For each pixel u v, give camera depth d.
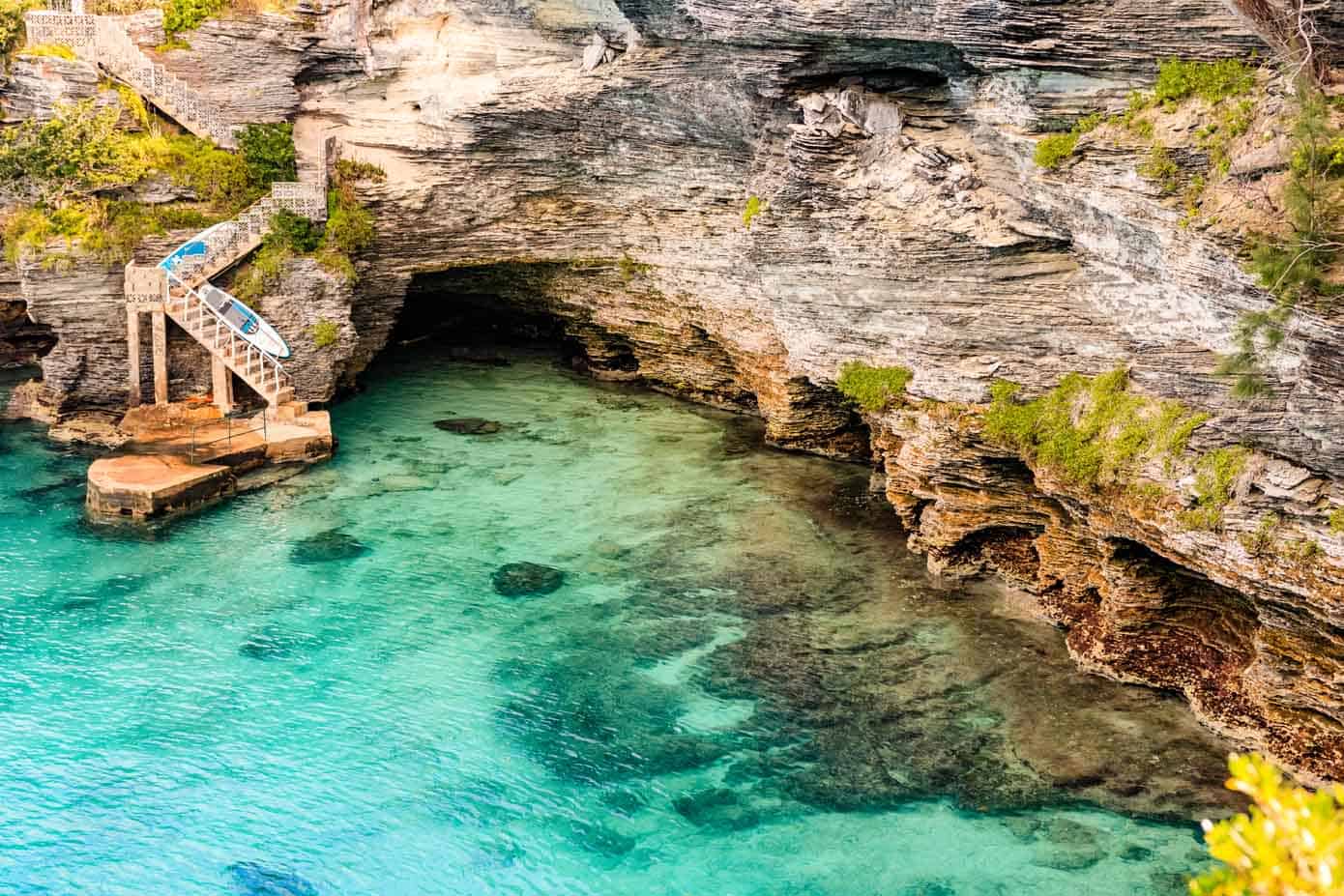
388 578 30.23
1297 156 20.52
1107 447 25.61
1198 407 24.84
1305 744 23.06
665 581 30.38
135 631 27.72
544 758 23.95
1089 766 23.75
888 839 21.84
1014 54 26.27
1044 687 26.25
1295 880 8.40
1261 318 21.38
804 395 37.16
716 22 31.27
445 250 41.16
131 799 22.61
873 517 34.09
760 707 25.53
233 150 39.78
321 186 38.25
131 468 34.06
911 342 31.05
